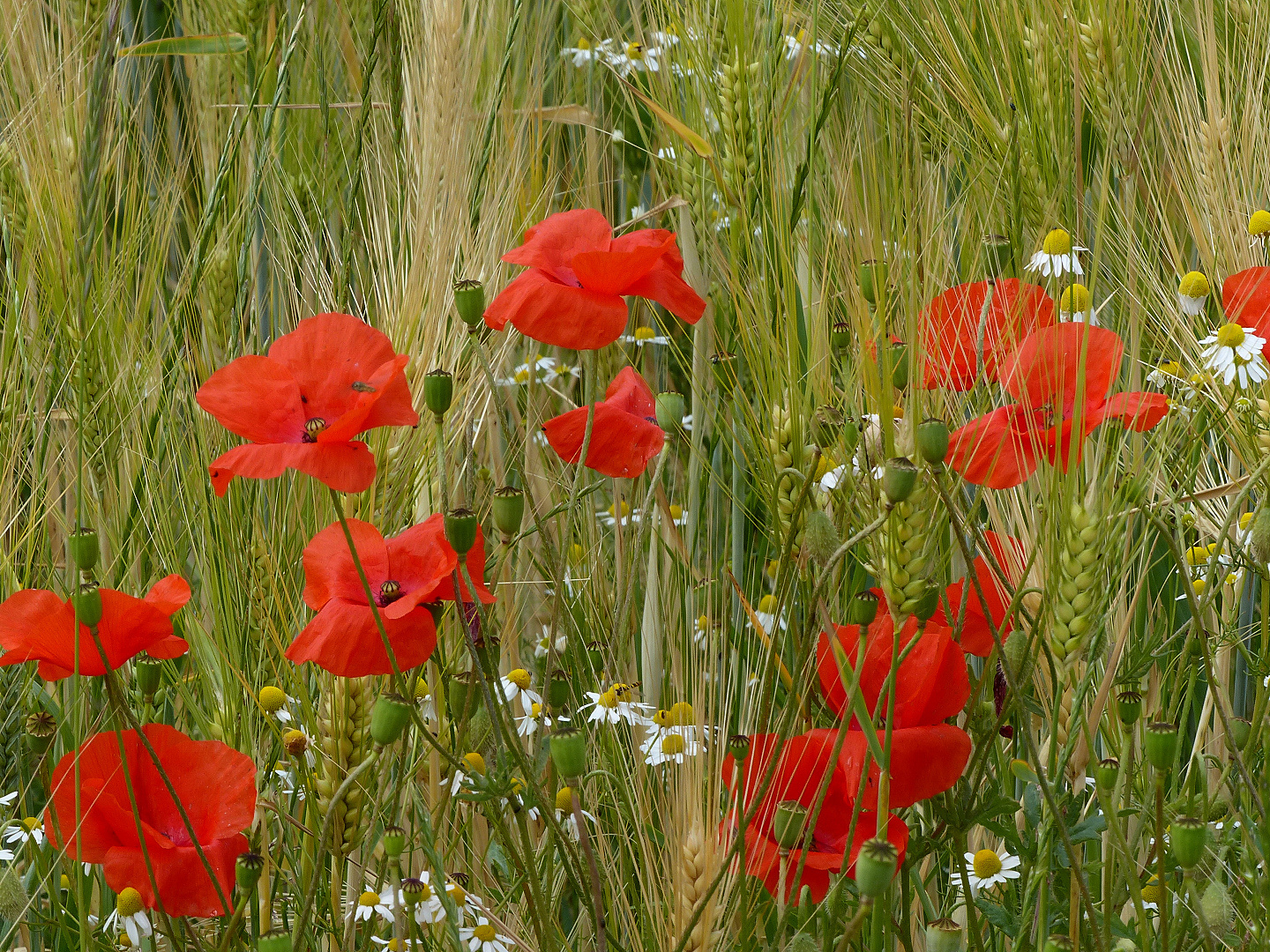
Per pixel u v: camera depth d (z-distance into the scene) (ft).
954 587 8.96
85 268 9.71
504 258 9.00
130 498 9.62
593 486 9.06
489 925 9.05
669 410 9.09
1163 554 9.60
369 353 8.82
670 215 10.16
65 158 9.78
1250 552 9.07
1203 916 8.68
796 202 9.60
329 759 9.00
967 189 9.80
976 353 8.89
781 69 9.81
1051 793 8.75
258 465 8.71
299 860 9.25
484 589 8.84
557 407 10.46
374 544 8.84
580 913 9.18
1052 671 9.12
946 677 8.77
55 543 9.78
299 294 9.90
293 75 10.55
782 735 8.80
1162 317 9.67
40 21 9.98
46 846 9.29
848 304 9.13
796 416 9.05
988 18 10.06
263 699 9.16
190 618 9.27
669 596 9.46
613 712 9.31
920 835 8.91
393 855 8.86
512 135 9.95
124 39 11.38
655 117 10.16
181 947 8.89
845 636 8.82
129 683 9.37
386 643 8.70
